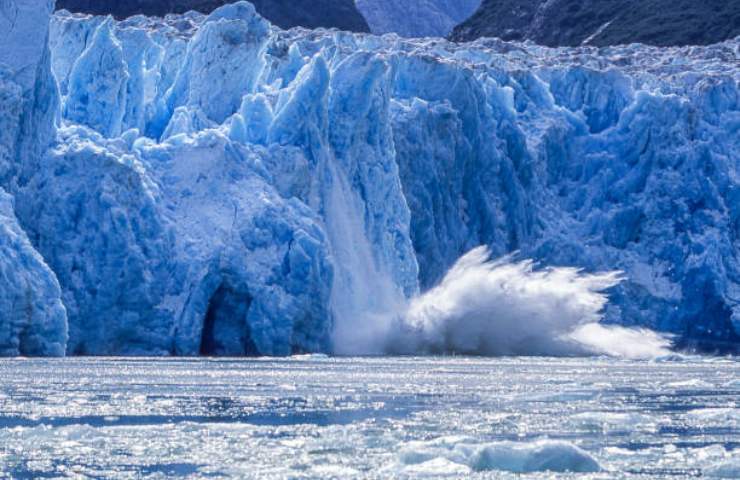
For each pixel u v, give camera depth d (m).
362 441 103.94
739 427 118.06
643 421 122.06
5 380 169.62
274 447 100.62
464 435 108.94
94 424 118.12
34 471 89.50
